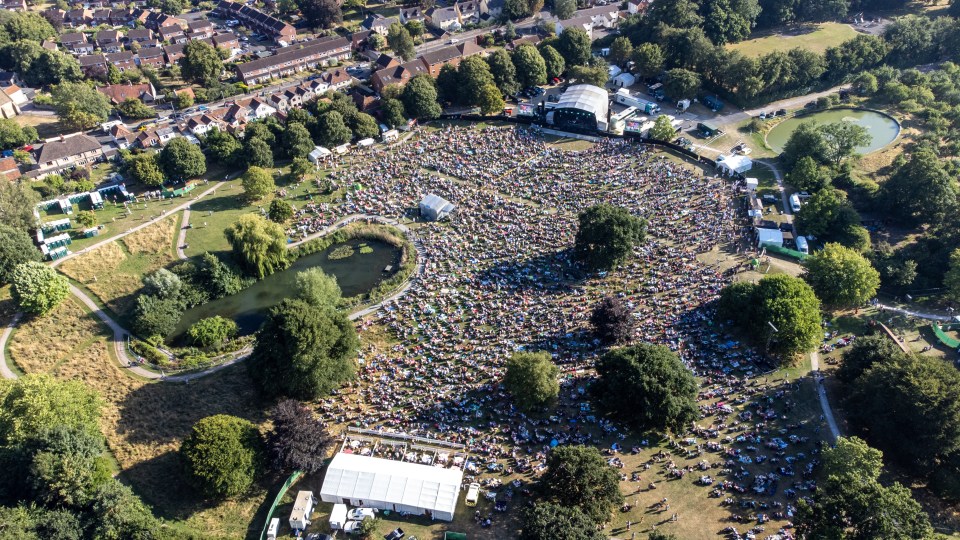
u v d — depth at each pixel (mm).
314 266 198875
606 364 142875
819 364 156375
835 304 169375
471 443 137750
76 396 136125
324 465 133875
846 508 108875
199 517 124250
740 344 160625
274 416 135000
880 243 190625
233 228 194500
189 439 127562
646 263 188000
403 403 148375
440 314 174625
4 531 108438
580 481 117875
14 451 123500
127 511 117750
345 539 121062
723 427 140125
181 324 178750
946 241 184875
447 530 122062
